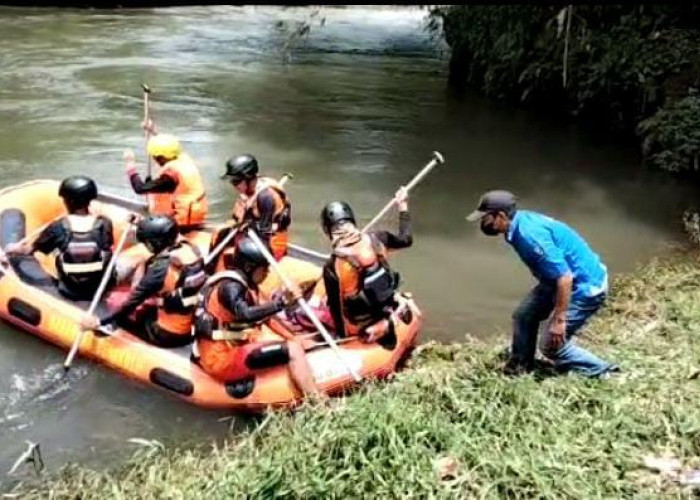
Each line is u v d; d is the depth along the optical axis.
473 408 4.00
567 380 4.25
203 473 3.89
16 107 10.25
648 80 9.66
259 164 8.84
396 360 4.83
